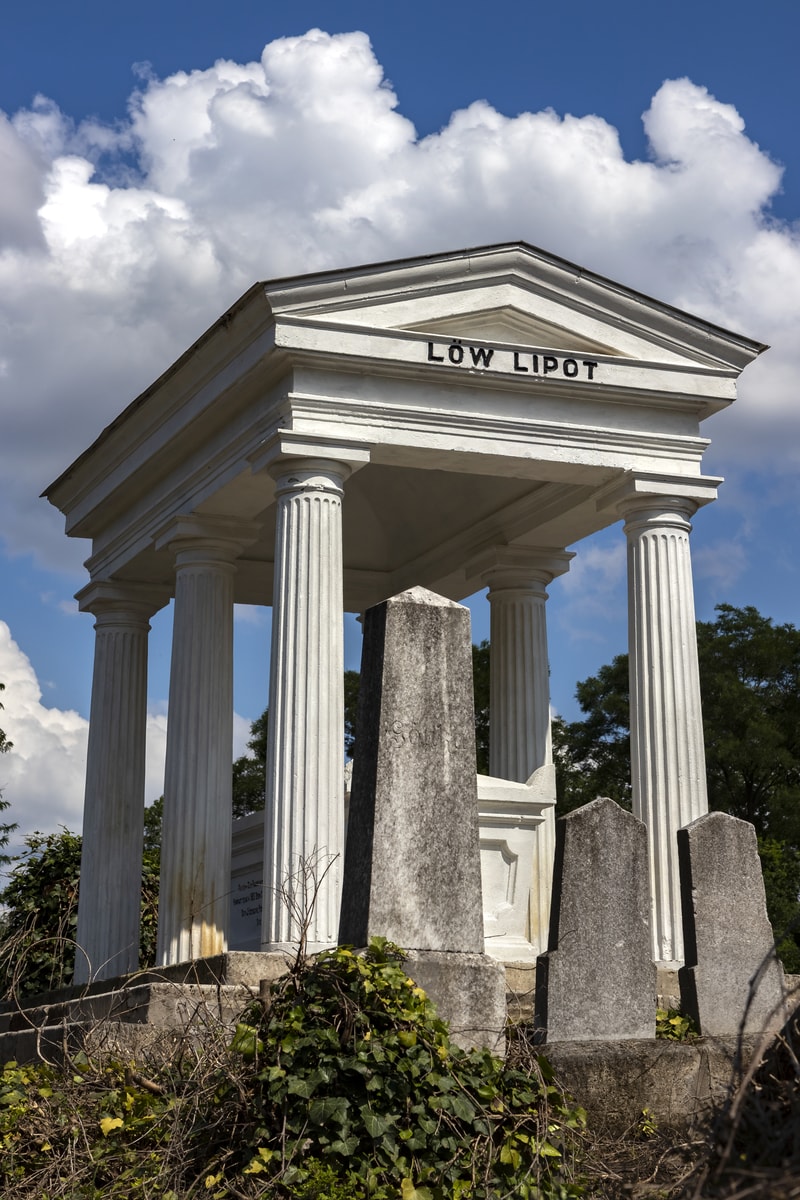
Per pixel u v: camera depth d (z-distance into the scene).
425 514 23.92
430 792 10.36
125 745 23.72
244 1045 8.68
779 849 43.69
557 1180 8.70
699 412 20.05
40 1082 10.55
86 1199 8.78
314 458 18.12
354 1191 8.18
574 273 19.36
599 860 12.27
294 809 17.31
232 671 20.94
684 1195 7.39
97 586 24.03
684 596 19.48
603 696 50.75
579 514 21.52
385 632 10.55
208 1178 8.47
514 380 18.91
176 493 21.20
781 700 51.66
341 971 8.88
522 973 16.42
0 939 12.88
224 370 19.19
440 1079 8.55
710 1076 10.70
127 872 23.30
